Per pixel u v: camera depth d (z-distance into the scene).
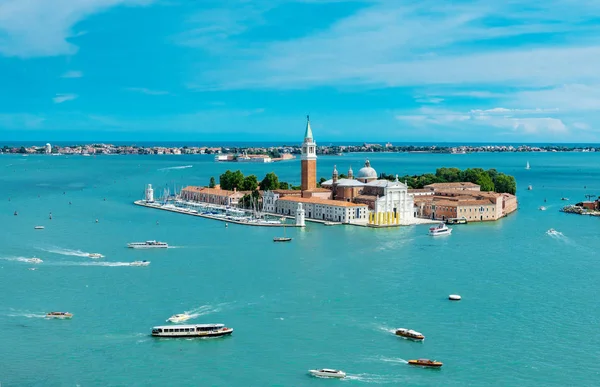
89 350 185.50
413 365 177.00
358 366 176.25
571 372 173.25
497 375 171.38
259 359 180.62
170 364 177.00
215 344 190.75
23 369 173.12
